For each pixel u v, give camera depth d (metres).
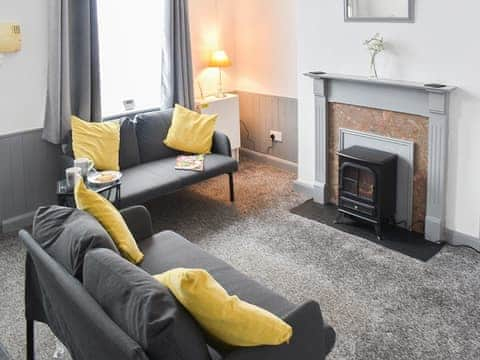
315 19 4.30
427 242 3.90
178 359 1.76
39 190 4.49
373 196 3.93
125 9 4.92
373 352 2.75
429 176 3.84
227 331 1.88
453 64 3.57
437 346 2.78
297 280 3.46
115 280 1.96
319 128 4.49
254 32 5.51
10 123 4.24
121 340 1.75
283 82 5.38
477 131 3.56
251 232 4.17
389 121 4.01
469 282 3.37
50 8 4.17
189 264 2.82
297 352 2.11
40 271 2.39
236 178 5.39
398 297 3.23
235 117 5.67
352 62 4.15
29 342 2.73
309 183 4.82
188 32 5.12
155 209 4.67
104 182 3.81
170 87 5.14
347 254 3.78
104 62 4.89
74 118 4.30
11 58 4.14
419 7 3.65
